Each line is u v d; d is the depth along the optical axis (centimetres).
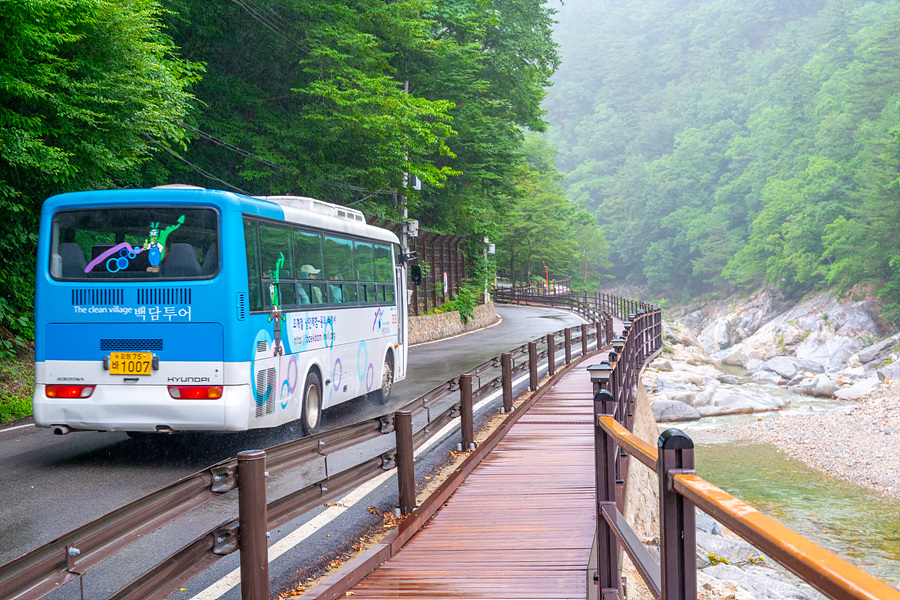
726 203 13062
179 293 911
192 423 905
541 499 828
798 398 4381
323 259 1172
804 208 9625
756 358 8050
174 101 1736
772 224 10556
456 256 4597
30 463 974
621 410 1293
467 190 4291
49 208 945
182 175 2505
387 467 714
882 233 7844
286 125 2595
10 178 1562
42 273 940
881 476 2467
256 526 440
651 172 15625
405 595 546
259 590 437
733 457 2767
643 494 1248
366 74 2683
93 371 922
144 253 924
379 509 797
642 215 15075
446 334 3766
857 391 4406
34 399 933
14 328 1731
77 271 934
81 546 317
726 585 1065
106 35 1523
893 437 2998
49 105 1460
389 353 1523
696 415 3503
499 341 3306
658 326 3666
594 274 12875
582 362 2439
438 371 2156
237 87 2527
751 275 10950
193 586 578
